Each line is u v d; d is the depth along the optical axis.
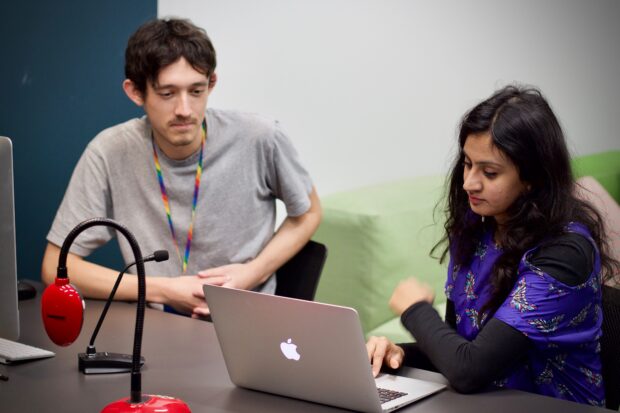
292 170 2.42
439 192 3.61
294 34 3.56
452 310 1.96
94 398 1.50
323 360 1.44
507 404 1.52
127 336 1.93
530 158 1.64
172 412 1.35
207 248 2.40
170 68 2.12
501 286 1.71
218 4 3.40
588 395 1.73
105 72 3.22
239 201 2.39
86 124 3.23
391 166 3.79
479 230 1.87
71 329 1.47
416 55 3.74
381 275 3.23
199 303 2.22
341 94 3.67
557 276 1.62
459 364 1.59
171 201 2.38
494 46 3.86
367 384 1.42
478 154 1.66
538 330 1.61
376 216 3.23
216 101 3.45
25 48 3.09
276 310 1.45
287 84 3.58
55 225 2.34
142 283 1.39
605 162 4.05
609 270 1.78
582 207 1.73
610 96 4.16
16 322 1.73
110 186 2.38
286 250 2.39
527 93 1.68
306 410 1.47
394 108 3.75
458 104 3.84
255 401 1.51
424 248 3.40
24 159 3.13
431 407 1.50
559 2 3.93
